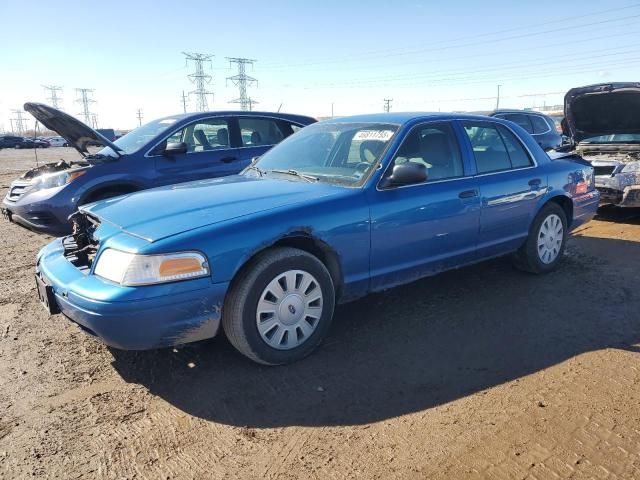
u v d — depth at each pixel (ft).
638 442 8.38
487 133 15.53
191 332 10.03
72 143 23.93
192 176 22.68
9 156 115.85
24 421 9.34
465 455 8.14
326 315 11.55
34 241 24.66
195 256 9.75
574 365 10.91
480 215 14.32
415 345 12.00
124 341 9.60
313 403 9.71
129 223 10.64
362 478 7.72
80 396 10.16
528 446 8.32
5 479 7.85
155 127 23.54
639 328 12.70
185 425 9.14
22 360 11.70
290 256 10.82
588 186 18.16
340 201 11.69
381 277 12.55
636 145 26.22
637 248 20.21
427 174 13.24
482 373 10.68
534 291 15.37
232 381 10.55
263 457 8.25
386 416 9.25
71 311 10.05
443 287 15.80
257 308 10.52
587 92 26.45
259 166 15.24
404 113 14.79
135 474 7.93
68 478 7.87
